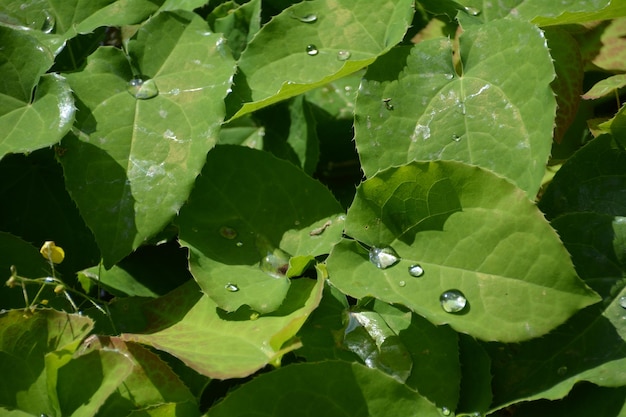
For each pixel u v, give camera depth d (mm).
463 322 500
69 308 552
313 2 574
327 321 525
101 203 526
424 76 548
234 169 556
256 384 497
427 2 586
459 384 511
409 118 542
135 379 512
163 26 562
